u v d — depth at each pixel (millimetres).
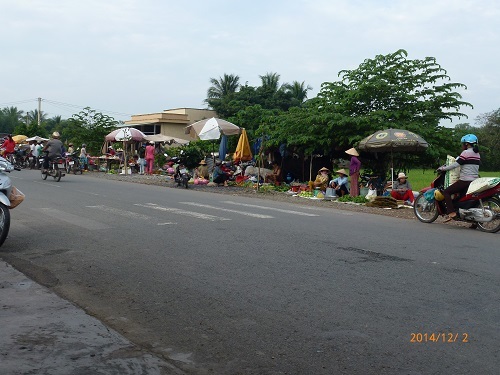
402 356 4320
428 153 18469
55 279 6582
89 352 4215
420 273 6824
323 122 19672
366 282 6383
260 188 20297
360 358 4289
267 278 6551
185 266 7148
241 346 4539
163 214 11938
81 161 30453
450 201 11141
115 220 11008
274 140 21469
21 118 99062
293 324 5020
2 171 8211
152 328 4965
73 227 10141
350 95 20109
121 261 7449
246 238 9094
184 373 3957
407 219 12656
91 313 5375
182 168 21141
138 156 32812
